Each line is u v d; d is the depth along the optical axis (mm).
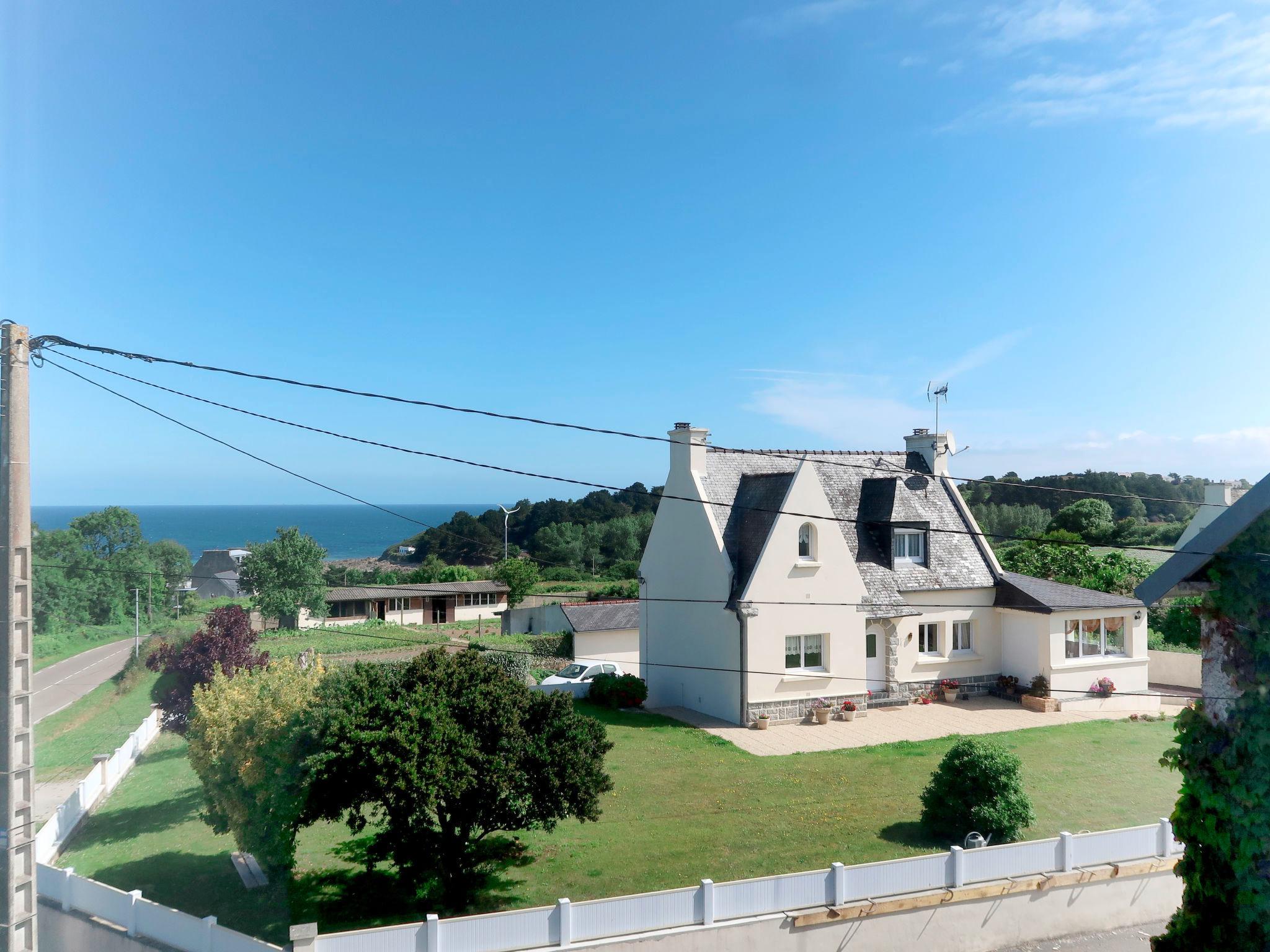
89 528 87500
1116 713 27547
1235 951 8188
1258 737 7949
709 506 28484
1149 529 53812
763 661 25953
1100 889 14094
